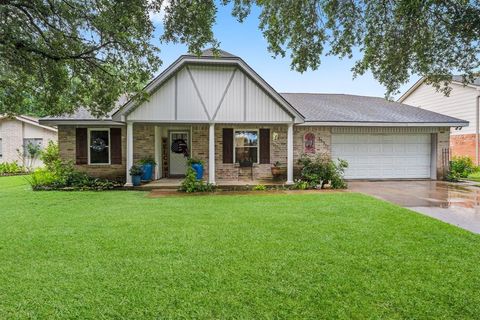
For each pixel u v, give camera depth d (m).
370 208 7.93
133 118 12.06
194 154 13.98
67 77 9.13
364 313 3.09
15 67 8.51
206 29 6.82
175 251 4.79
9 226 6.28
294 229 6.00
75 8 7.39
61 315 3.08
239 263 4.32
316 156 13.59
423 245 5.08
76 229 6.05
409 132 14.91
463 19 4.75
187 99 12.27
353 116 14.59
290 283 3.72
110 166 13.50
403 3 4.91
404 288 3.60
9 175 19.80
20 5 7.01
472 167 15.76
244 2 5.91
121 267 4.19
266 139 14.08
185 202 9.07
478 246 5.05
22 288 3.61
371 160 14.85
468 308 3.19
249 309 3.16
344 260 4.43
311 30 5.88
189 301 3.31
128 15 6.93
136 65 8.68
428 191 11.34
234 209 7.96
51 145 15.55
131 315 3.07
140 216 7.17
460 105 19.47
